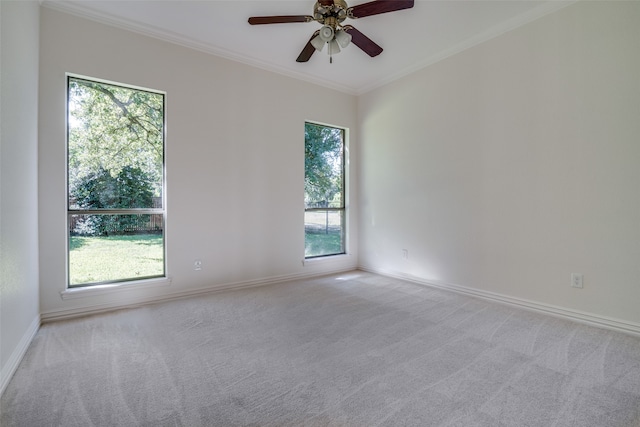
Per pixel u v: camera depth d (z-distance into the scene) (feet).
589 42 7.81
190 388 5.22
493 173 9.81
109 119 9.27
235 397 4.99
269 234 12.19
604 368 5.84
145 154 9.82
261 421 4.44
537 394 5.05
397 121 12.94
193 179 10.43
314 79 13.24
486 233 10.04
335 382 5.42
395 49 10.85
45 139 8.15
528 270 9.07
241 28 9.60
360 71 12.68
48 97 8.18
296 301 9.99
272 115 12.20
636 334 7.23
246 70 11.54
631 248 7.29
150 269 9.91
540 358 6.24
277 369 5.85
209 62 10.72
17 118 6.15
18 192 6.17
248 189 11.63
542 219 8.74
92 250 9.09
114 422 4.39
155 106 9.95
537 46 8.74
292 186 12.80
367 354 6.45
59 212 8.38
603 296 7.72
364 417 4.51
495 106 9.72
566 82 8.21
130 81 9.32
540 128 8.72
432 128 11.59
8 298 5.48
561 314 8.42
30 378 5.48
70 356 6.30
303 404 4.82
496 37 9.65
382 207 13.67
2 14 5.31
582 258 8.03
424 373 5.70
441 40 10.28
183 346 6.78
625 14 7.27
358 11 7.43
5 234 5.36
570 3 8.10
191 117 10.37
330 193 14.44
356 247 14.94
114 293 9.16
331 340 7.11
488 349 6.65
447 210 11.16
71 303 8.55
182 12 8.79
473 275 10.43
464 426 4.32
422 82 11.91
